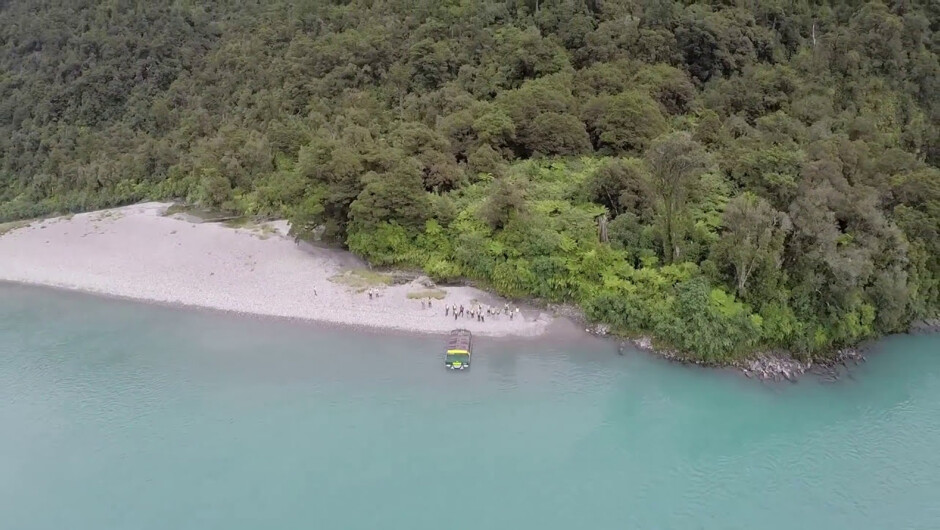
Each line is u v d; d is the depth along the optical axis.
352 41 102.06
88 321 62.19
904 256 55.94
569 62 90.19
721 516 37.06
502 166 75.00
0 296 68.44
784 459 41.84
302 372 52.03
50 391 50.38
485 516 36.97
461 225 66.12
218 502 38.50
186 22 126.12
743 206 54.81
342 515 37.22
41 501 38.78
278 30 114.62
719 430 44.72
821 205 54.34
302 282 66.69
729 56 89.56
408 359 53.50
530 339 56.00
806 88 83.19
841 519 36.78
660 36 89.62
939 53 87.94
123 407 48.06
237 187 91.56
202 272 70.62
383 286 64.75
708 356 51.50
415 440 43.81
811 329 52.97
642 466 41.31
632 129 77.25
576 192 69.19
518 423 45.44
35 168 111.75
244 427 45.38
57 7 129.12
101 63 120.19
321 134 86.38
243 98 107.12
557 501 38.25
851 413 46.62
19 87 121.81
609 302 56.34
